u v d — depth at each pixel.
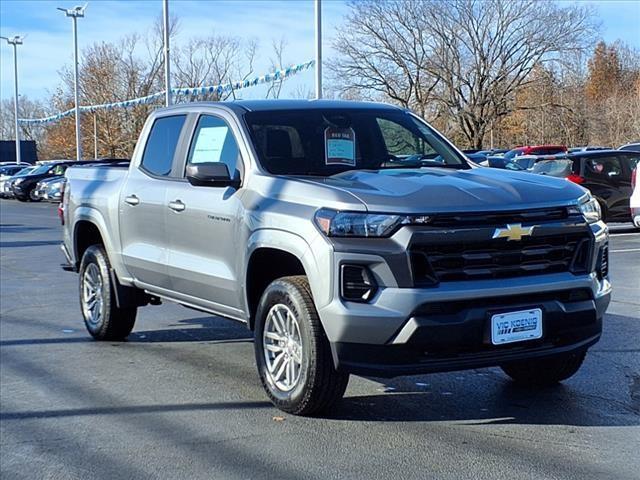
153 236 6.81
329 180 5.33
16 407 5.79
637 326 7.84
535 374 5.97
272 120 6.13
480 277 4.74
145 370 6.75
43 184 37.28
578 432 5.01
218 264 5.97
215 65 55.44
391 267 4.62
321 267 4.81
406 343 4.60
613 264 12.09
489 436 4.97
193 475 4.47
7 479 4.50
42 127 79.88
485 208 4.74
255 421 5.35
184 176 6.57
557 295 4.95
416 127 6.65
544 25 46.31
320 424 5.25
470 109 47.16
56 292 11.06
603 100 56.44
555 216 4.95
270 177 5.57
